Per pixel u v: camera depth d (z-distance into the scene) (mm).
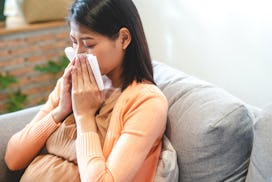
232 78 1994
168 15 2250
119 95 1168
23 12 2459
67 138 1180
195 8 2059
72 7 1090
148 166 1119
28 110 1504
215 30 1989
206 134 1103
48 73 2643
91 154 1054
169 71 1436
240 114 1105
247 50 1861
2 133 1373
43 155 1239
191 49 2176
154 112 1067
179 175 1201
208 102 1173
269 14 1701
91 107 1150
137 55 1146
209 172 1142
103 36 1065
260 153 1021
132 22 1104
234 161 1137
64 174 1131
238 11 1835
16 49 2439
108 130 1108
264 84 1833
